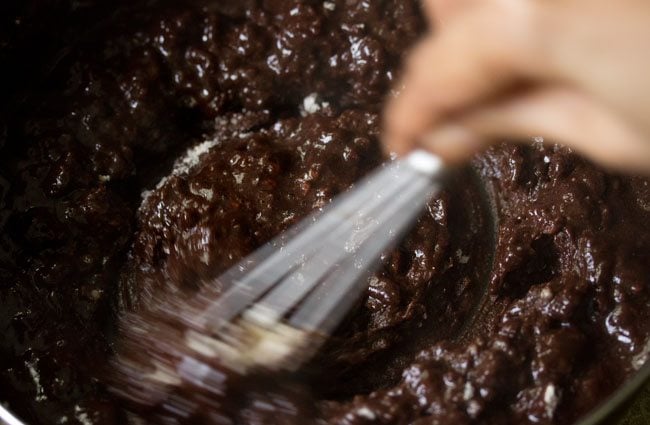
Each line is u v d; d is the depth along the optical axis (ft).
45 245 1.68
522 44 1.27
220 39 1.83
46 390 1.56
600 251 1.55
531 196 1.68
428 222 1.65
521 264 1.62
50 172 1.72
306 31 1.80
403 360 1.61
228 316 1.54
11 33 1.76
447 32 1.36
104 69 1.80
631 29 1.20
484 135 1.40
